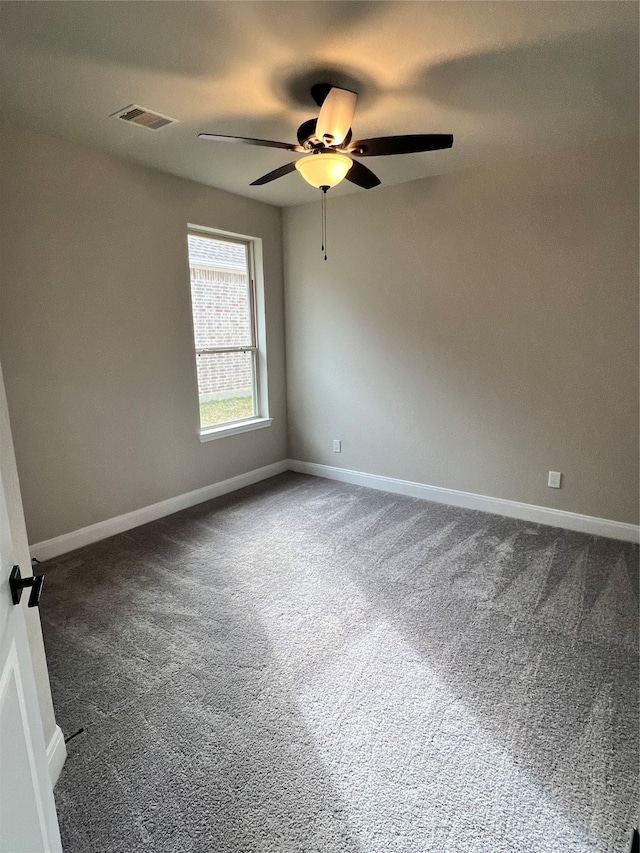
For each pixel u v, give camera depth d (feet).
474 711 5.89
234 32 5.96
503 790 4.88
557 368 10.86
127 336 11.07
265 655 6.97
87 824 4.57
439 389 12.68
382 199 12.76
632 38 6.16
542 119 8.64
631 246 9.65
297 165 7.67
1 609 2.92
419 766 5.15
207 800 4.80
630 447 10.25
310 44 6.25
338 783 4.97
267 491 14.19
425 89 7.48
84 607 8.21
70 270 9.86
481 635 7.36
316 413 15.35
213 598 8.46
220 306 13.80
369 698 6.12
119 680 6.48
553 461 11.24
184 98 7.72
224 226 13.08
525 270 10.91
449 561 9.73
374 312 13.48
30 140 9.00
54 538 10.13
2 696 2.75
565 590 8.59
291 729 5.66
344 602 8.30
